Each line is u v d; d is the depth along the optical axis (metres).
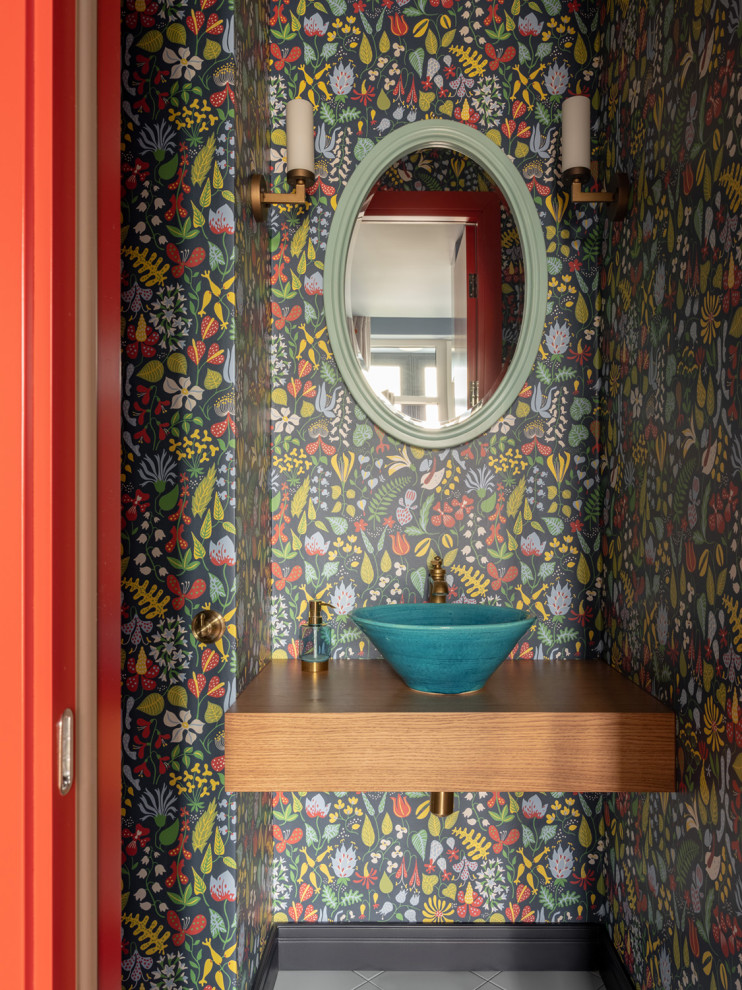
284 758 1.43
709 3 1.22
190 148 1.52
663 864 1.45
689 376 1.32
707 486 1.24
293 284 1.96
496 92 1.95
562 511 1.96
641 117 1.59
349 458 1.96
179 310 1.52
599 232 1.94
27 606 0.56
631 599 1.68
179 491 1.51
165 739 1.50
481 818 1.93
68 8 0.60
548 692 1.57
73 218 0.61
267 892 1.84
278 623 1.96
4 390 0.56
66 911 0.59
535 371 1.96
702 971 1.24
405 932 1.91
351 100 1.95
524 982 1.85
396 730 1.42
